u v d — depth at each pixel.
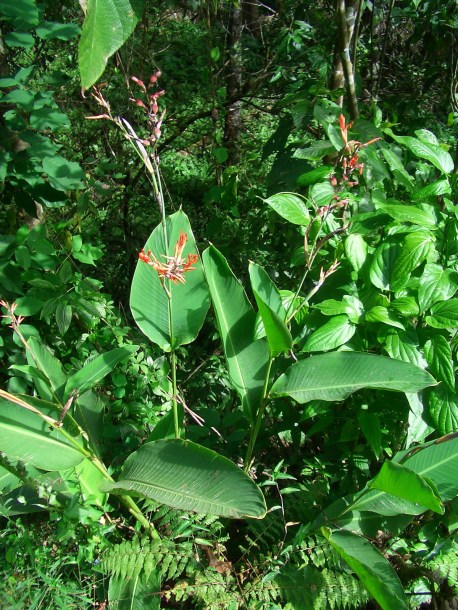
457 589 1.31
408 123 2.52
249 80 3.02
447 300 1.32
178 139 3.39
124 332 1.84
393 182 1.82
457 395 1.31
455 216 1.38
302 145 1.97
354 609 1.44
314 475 1.61
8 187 1.86
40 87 2.22
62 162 1.72
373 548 1.28
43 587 1.26
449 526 1.37
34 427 1.38
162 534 1.50
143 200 2.93
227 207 2.32
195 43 3.19
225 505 1.21
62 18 2.46
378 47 2.92
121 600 1.31
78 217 2.13
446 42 2.57
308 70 2.64
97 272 2.66
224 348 1.46
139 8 0.51
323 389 1.32
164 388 1.79
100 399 1.61
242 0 3.26
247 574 1.40
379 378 1.29
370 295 1.41
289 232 2.02
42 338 1.86
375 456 1.48
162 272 1.22
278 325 1.22
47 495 1.35
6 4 1.66
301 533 1.33
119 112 2.76
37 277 1.77
